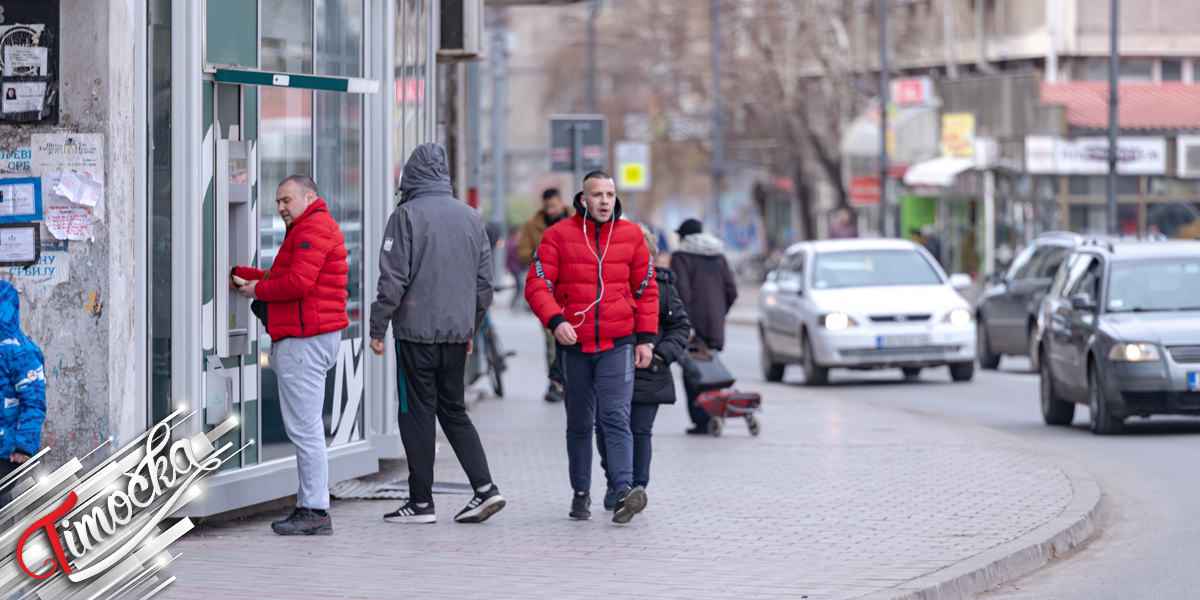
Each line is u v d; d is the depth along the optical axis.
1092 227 118.56
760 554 23.19
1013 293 65.81
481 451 26.06
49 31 22.81
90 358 22.86
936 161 121.81
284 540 24.19
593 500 28.56
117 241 22.94
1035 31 142.75
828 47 137.25
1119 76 142.00
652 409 27.23
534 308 25.73
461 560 22.58
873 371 67.81
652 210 166.88
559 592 20.36
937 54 153.75
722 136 145.25
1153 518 29.06
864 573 21.70
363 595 20.09
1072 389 44.47
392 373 31.14
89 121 22.77
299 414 24.48
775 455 35.34
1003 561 23.11
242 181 25.55
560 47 177.50
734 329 106.19
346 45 28.83
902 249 62.00
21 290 22.92
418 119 33.66
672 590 20.50
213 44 24.92
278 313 24.33
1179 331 41.59
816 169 152.25
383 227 29.94
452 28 37.12
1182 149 120.25
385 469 31.94
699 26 146.88
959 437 38.91
